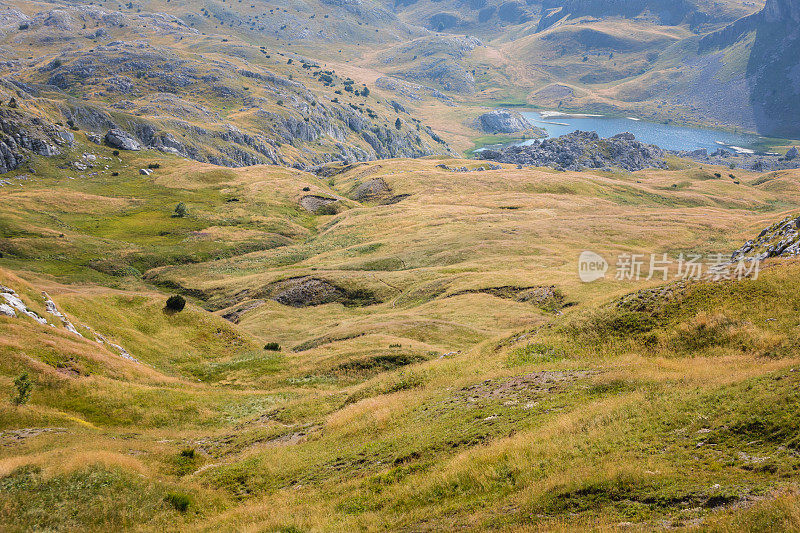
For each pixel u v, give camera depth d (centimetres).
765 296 2978
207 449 3016
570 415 2067
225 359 5503
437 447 2158
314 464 2392
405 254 11094
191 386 4350
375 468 2145
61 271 10388
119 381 3831
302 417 3397
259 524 1783
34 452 2441
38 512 1919
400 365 4878
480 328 6228
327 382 4666
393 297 8800
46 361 3588
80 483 2106
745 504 1238
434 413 2653
